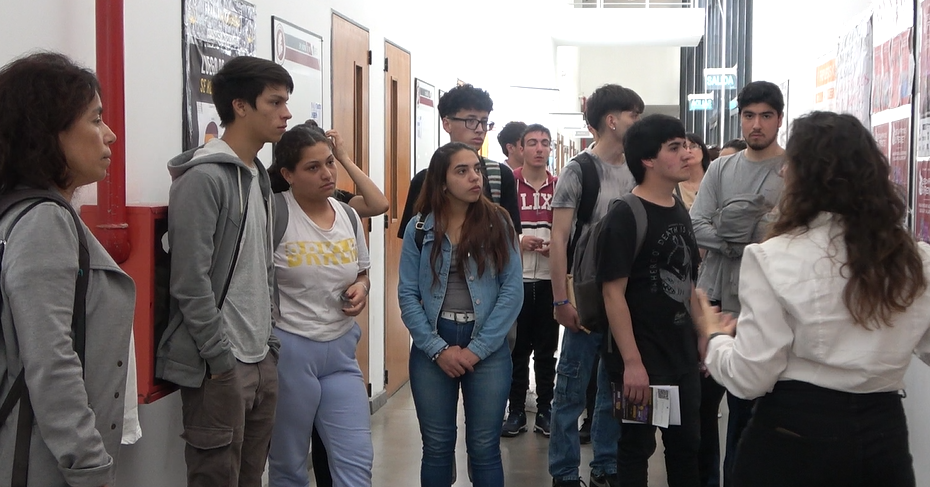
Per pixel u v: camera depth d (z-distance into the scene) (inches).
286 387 115.3
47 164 64.0
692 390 113.3
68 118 64.8
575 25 563.8
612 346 115.0
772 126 131.0
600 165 149.0
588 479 161.5
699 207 139.3
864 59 159.9
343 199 140.9
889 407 72.7
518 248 122.5
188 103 118.6
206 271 91.5
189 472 95.8
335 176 118.0
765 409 76.0
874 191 71.6
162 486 117.3
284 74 101.0
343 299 119.7
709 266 137.2
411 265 122.8
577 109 975.6
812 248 72.6
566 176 148.7
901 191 73.0
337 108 177.3
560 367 152.3
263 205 103.0
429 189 121.6
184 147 118.3
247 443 104.0
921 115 122.9
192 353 93.0
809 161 73.7
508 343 123.0
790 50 263.4
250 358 97.4
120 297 70.4
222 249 94.5
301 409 116.0
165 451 118.0
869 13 156.3
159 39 111.1
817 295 71.1
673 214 113.3
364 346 198.8
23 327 60.9
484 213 119.6
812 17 222.4
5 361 62.3
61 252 62.9
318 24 165.9
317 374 117.7
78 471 62.4
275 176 118.3
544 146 193.9
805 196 73.8
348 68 184.4
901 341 71.4
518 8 478.9
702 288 137.4
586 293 116.9
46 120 63.8
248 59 99.7
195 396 94.2
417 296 121.7
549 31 568.4
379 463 170.2
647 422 110.8
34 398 61.1
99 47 92.5
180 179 92.5
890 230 70.8
